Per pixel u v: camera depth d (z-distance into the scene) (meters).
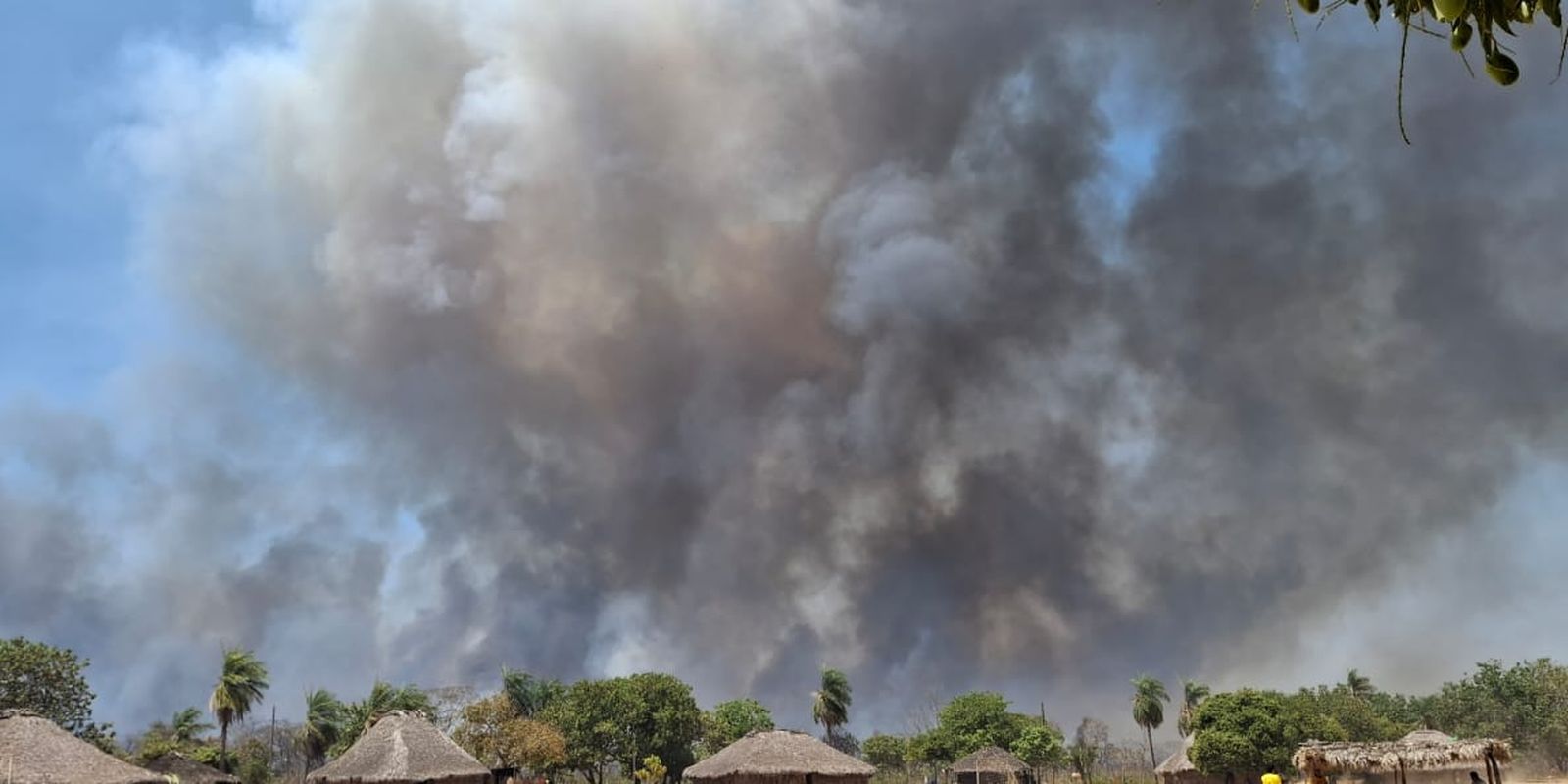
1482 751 39.28
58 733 35.19
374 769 45.41
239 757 82.56
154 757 59.53
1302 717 66.81
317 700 84.94
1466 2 3.20
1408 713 100.56
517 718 74.25
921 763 96.19
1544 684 85.06
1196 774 71.94
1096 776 94.88
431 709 80.62
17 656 54.97
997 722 89.94
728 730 93.88
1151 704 98.00
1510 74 3.19
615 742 82.88
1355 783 48.25
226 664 75.94
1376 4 3.34
